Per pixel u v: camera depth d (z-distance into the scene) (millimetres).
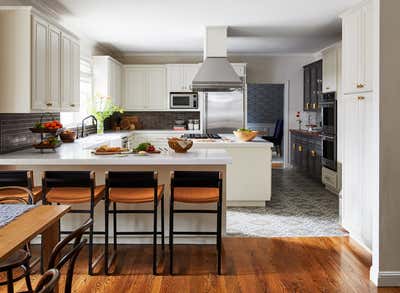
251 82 9961
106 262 3754
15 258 2471
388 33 3455
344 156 4934
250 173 6340
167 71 9273
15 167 4438
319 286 3508
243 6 5555
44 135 5773
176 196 3812
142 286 3502
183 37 7688
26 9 4129
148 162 4105
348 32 4738
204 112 9125
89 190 3908
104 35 7465
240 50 9297
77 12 5801
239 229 5195
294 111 10156
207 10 5746
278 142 12695
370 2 4168
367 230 4340
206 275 3744
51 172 3660
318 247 4500
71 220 4523
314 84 8820
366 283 3574
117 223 4551
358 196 4555
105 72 7898
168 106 9312
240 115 9117
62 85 5094
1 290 3285
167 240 4609
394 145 3500
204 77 6648
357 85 4500
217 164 4238
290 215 5898
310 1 5336
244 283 3570
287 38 7867
